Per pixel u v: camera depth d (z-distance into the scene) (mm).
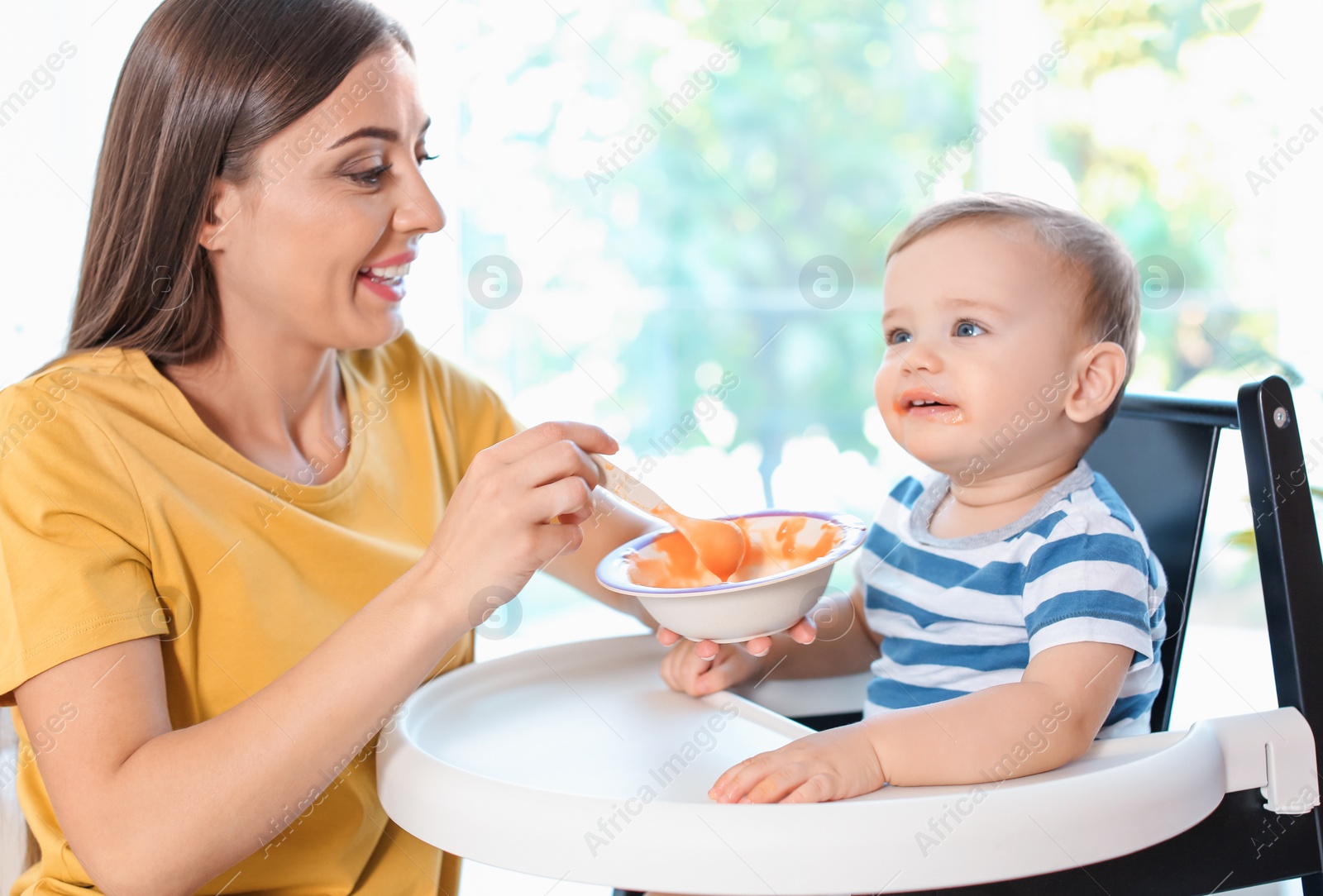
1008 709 735
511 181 3480
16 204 1828
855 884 597
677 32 4289
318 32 853
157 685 750
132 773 685
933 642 934
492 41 3053
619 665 1018
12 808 1002
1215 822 721
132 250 899
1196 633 2248
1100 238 940
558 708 909
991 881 611
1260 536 799
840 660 1053
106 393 846
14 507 759
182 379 923
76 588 731
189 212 872
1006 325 894
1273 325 2848
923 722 725
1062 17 2865
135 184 889
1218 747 721
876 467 4262
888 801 625
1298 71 2367
